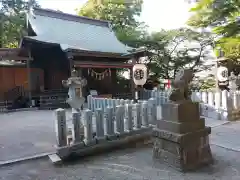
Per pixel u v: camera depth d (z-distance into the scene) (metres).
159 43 13.98
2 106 10.77
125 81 15.88
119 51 13.12
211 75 14.23
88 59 12.95
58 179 2.87
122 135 4.11
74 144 3.59
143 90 11.66
